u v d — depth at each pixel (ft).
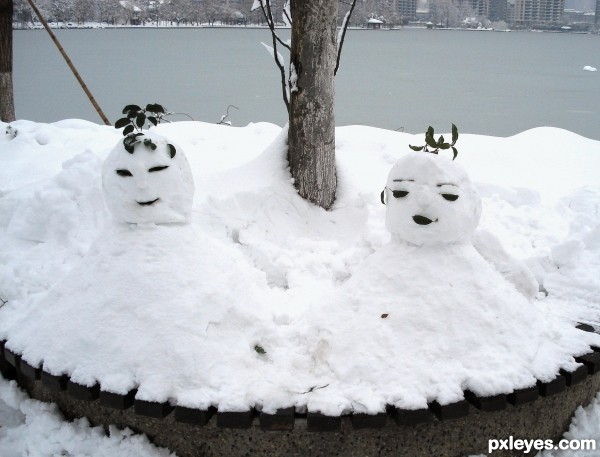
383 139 23.88
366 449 9.37
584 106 65.36
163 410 9.11
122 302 9.96
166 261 10.31
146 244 10.47
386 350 9.59
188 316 9.80
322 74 15.85
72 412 10.50
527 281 11.27
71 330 10.03
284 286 14.08
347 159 20.11
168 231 10.68
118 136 24.82
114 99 59.77
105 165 10.73
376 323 9.86
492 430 9.73
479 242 11.38
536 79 99.50
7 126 25.40
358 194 16.67
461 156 24.23
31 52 124.26
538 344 10.07
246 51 155.33
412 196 10.14
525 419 9.94
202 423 9.01
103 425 10.19
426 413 8.92
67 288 10.62
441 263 10.23
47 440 10.25
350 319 10.08
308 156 16.30
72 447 10.04
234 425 8.97
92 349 9.75
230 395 9.19
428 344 9.62
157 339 9.59
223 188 16.63
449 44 246.47
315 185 16.47
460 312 9.86
